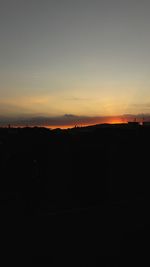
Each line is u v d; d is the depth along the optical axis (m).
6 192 19.16
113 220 13.06
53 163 25.38
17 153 26.41
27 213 14.73
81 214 13.27
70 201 19.27
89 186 22.45
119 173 25.09
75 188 22.16
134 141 31.59
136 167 26.47
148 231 12.37
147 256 10.62
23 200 17.72
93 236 11.54
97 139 32.16
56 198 19.77
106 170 25.22
